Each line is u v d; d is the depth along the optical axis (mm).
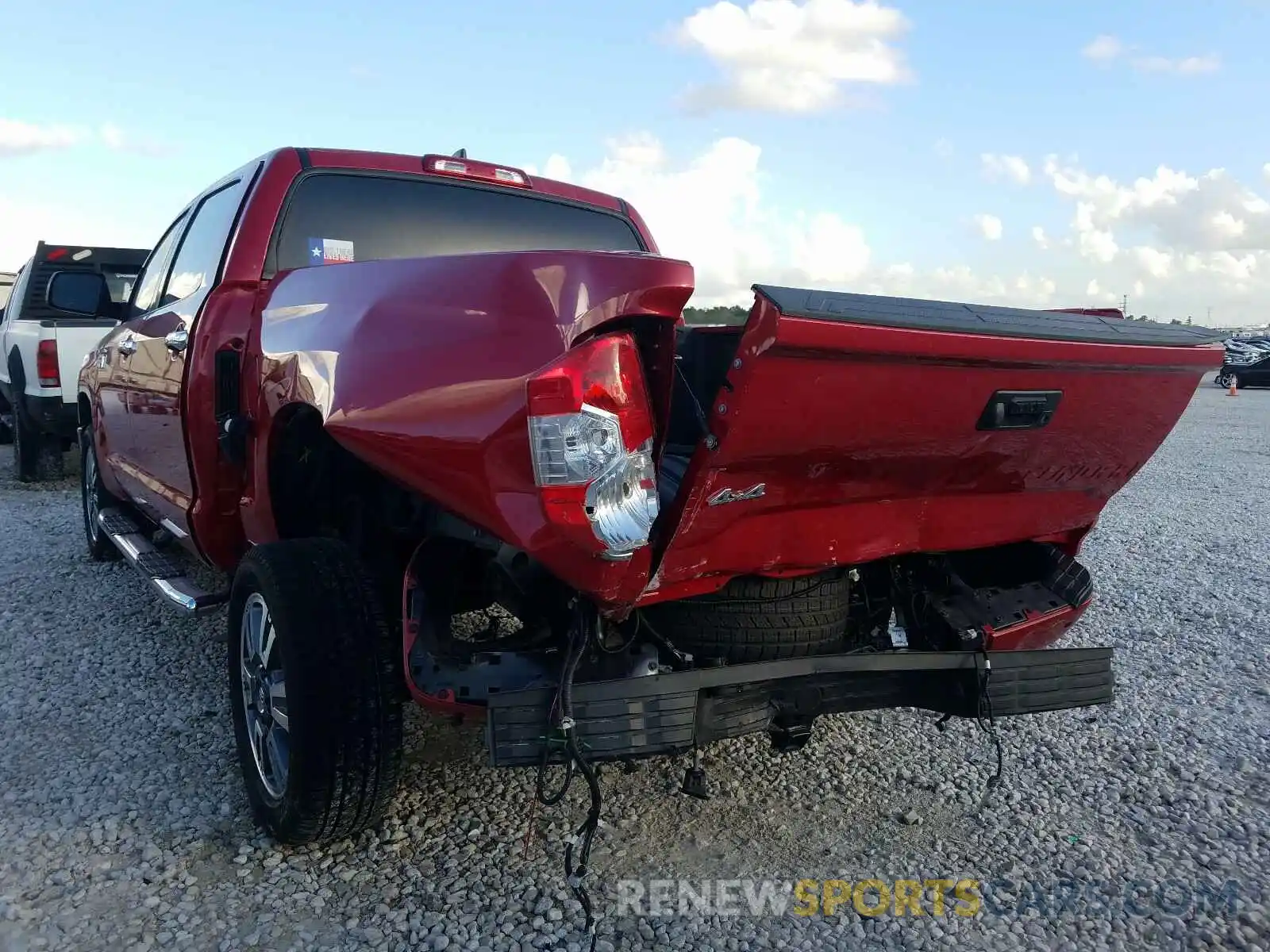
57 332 9016
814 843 3215
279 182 3852
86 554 6770
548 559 2299
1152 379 2953
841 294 2432
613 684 2516
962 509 3100
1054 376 2711
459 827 3230
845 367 2316
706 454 2365
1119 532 8328
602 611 2537
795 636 2992
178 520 4121
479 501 2365
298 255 3869
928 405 2555
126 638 5008
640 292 2246
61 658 4711
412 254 4137
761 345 2199
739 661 2961
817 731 4082
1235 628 5562
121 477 5281
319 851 3062
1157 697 4520
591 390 2203
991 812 3451
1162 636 5395
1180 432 18281
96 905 2756
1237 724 4223
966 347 2430
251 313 3582
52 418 9117
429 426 2430
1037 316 2873
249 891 2848
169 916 2721
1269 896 2961
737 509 2564
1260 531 8398
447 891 2875
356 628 2861
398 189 4145
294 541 3064
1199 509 9602
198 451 3703
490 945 2643
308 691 2768
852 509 2848
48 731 3896
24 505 8664
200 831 3170
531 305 2305
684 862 3080
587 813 3312
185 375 3721
